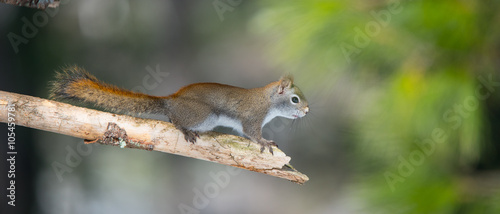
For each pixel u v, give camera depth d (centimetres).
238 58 643
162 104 448
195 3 648
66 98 445
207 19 646
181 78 628
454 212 435
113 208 521
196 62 640
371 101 439
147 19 621
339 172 570
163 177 587
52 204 495
